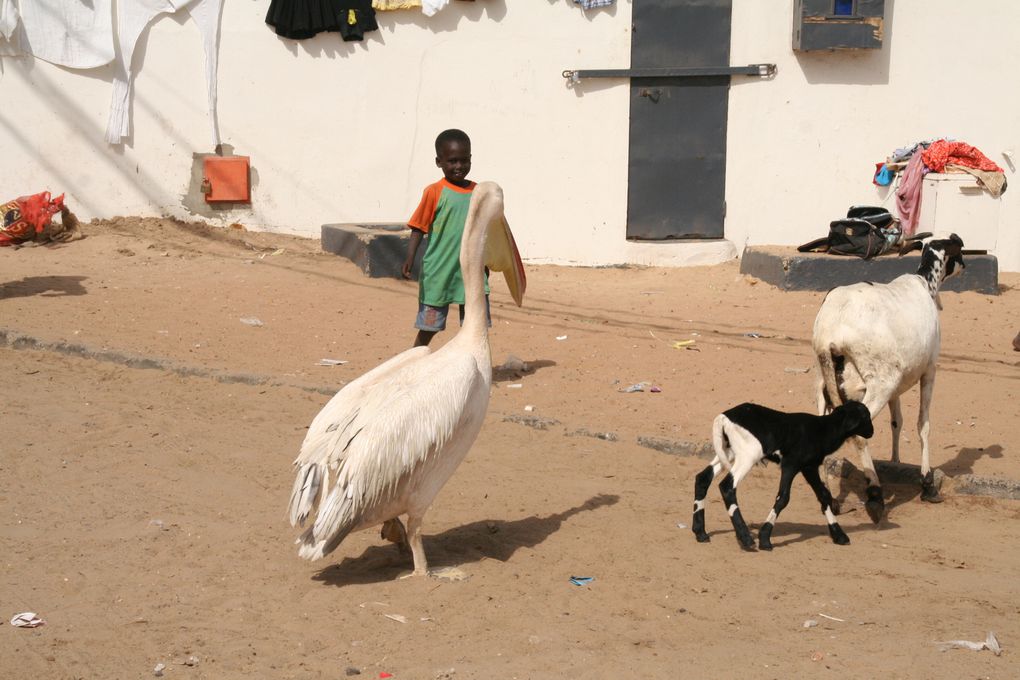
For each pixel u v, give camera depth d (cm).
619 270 1619
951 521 712
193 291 1315
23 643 486
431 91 1650
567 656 482
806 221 1659
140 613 524
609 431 861
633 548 632
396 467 540
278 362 1043
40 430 814
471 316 596
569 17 1619
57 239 1551
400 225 1606
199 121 1656
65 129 1639
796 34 1588
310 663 472
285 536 637
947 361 1109
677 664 475
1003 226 1652
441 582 564
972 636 511
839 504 739
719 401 955
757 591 565
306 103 1658
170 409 887
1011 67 1622
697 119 1644
